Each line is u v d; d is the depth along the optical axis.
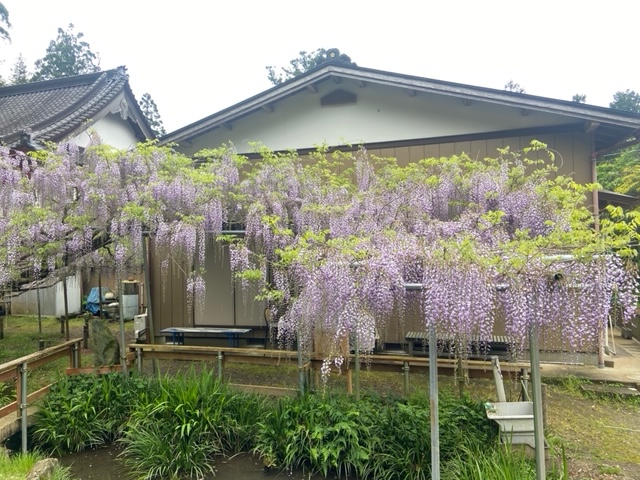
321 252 2.91
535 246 2.28
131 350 4.46
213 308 6.12
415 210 4.16
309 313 2.85
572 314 2.11
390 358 3.64
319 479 2.89
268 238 4.27
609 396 4.20
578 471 2.81
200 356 4.15
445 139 5.42
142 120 9.64
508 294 2.22
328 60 5.51
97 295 9.33
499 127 5.25
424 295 2.40
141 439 3.15
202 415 3.23
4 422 3.30
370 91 5.69
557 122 5.07
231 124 6.14
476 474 2.32
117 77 8.87
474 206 3.98
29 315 9.85
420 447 2.75
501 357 4.18
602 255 2.08
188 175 4.50
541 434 2.18
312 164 5.80
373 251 2.69
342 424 2.96
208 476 2.97
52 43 21.58
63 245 4.49
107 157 4.52
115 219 4.32
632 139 4.81
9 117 8.65
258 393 3.73
